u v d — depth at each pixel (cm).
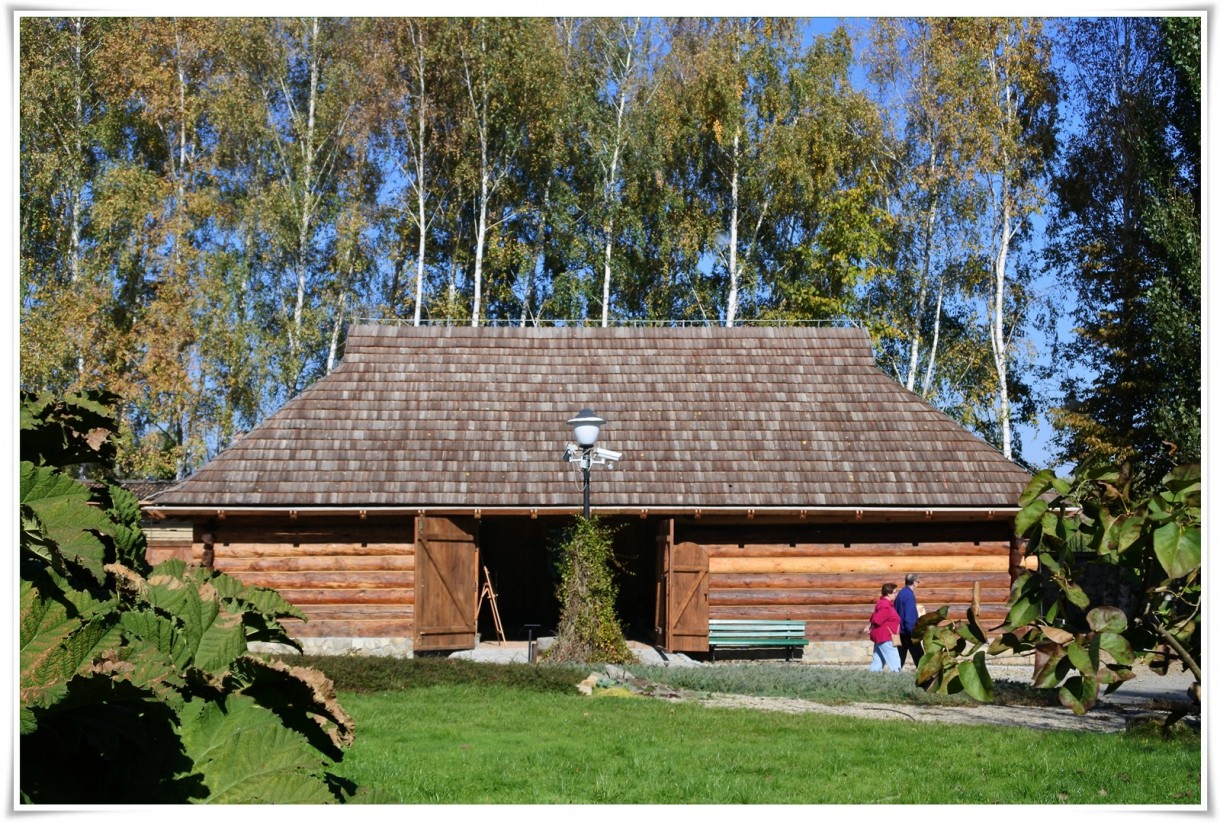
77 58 2888
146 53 2925
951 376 3125
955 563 1869
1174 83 2694
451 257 3181
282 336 2930
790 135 2934
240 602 506
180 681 419
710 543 1864
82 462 530
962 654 367
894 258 3141
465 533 1833
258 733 434
